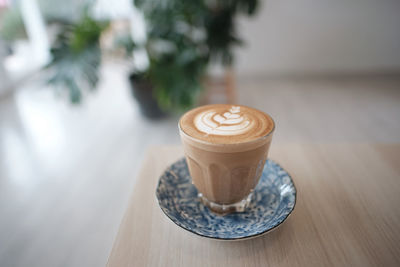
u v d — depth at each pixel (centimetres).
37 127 115
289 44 151
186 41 101
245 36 149
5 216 72
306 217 27
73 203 75
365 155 36
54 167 90
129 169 88
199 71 98
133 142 102
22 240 65
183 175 33
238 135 25
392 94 127
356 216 27
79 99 90
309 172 33
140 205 30
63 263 60
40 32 179
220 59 110
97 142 103
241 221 27
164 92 96
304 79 151
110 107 129
